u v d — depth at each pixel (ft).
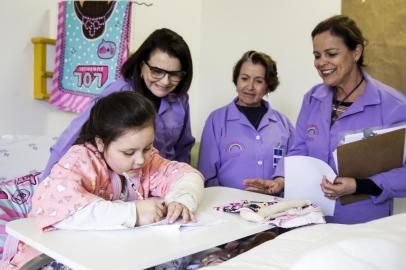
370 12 6.82
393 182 4.39
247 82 5.90
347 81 4.77
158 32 4.53
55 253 2.60
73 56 6.75
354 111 4.68
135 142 3.26
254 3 8.50
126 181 3.74
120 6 6.29
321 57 4.66
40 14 6.93
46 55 7.00
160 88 4.55
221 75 9.14
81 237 2.87
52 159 4.29
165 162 4.13
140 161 3.37
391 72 6.67
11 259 3.57
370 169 4.49
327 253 1.75
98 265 2.41
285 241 2.68
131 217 3.07
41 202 3.10
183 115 5.18
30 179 5.24
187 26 9.19
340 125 4.80
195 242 2.87
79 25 6.67
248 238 3.59
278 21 8.15
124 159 3.36
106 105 3.37
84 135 3.59
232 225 3.29
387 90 4.76
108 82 6.31
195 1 9.30
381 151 4.44
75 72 6.73
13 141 5.83
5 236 4.48
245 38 8.69
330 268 1.68
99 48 6.46
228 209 3.63
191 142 5.64
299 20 7.84
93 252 2.61
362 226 2.21
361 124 4.68
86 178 3.32
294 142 5.36
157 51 4.42
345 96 4.86
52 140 6.05
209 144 6.04
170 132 5.08
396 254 1.74
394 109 4.58
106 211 3.04
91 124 3.49
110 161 3.43
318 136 4.96
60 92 6.89
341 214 4.65
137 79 4.69
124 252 2.63
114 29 6.32
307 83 7.80
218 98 9.23
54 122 7.30
